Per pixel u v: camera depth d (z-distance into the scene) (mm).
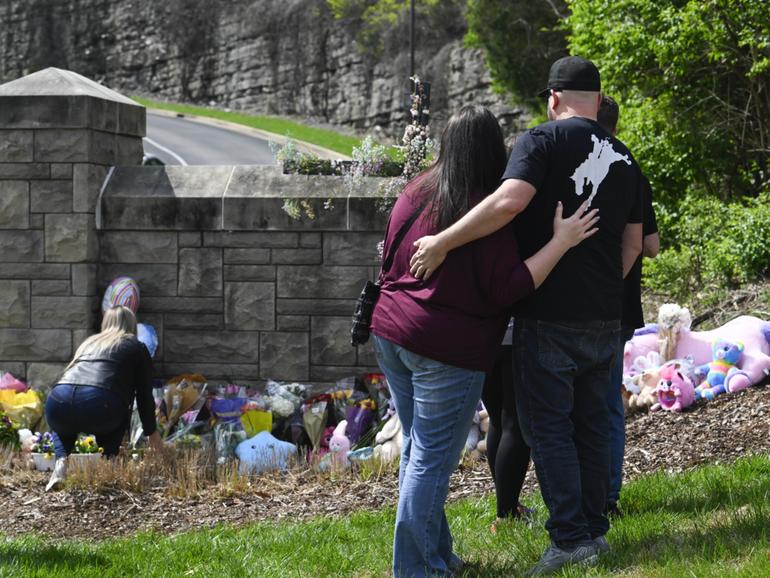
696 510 4367
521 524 4547
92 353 6438
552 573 3729
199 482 6363
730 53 10281
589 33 11430
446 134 3773
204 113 44562
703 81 10812
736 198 10898
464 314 3643
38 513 5852
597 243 3781
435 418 3689
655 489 4875
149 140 34594
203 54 48938
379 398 7332
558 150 3727
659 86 11008
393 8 37344
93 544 5109
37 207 7684
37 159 7656
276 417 7281
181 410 7320
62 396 6297
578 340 3768
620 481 4602
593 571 3604
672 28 10078
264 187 7660
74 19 55000
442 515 3975
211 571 4395
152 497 6125
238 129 39656
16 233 7715
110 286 7641
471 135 3730
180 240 7738
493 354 3717
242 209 7621
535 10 23156
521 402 3850
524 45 23375
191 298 7746
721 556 3568
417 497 3688
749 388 6621
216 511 5867
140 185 7797
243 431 6977
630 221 4102
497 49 23719
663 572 3455
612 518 4523
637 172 3998
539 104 23625
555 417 3799
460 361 3635
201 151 31844
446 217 3662
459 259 3621
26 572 4211
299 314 7648
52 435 6664
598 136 3826
